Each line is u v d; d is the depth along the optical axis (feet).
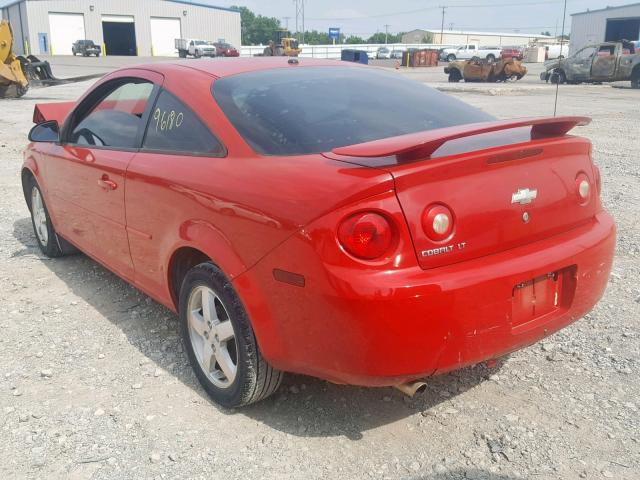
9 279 16.03
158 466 8.96
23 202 24.14
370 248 7.77
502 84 98.99
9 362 11.84
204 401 10.53
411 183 7.93
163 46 232.12
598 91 84.53
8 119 47.70
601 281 10.00
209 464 8.98
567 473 8.73
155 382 11.14
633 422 9.84
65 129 14.98
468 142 8.98
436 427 9.78
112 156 12.50
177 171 10.42
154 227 11.16
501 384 10.98
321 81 11.39
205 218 9.70
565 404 10.35
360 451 9.23
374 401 10.48
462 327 8.16
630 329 12.93
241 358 9.48
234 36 245.86
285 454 9.18
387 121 10.34
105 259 13.74
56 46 216.33
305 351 8.55
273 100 10.43
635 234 19.36
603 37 168.35
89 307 14.32
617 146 36.60
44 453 9.23
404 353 7.95
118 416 10.11
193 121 10.69
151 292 12.12
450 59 210.79
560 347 12.24
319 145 9.45
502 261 8.57
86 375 11.38
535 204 9.04
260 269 8.76
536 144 9.07
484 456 9.11
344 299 7.77
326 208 7.91
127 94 12.94
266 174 8.97
